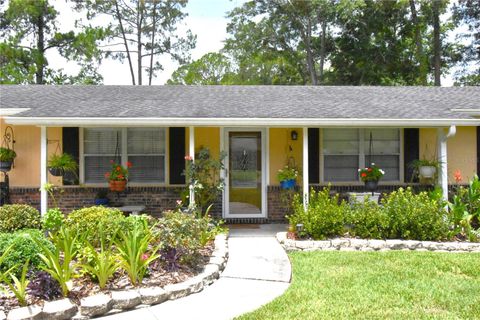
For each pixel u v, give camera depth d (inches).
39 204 437.7
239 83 1444.4
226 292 231.0
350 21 1059.3
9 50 952.9
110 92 482.6
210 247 303.7
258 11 1222.3
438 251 325.1
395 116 378.6
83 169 443.2
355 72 1098.7
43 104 412.8
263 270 268.8
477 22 1094.4
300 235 341.4
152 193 439.8
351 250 327.3
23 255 222.1
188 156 402.6
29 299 198.2
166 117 358.9
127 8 1256.8
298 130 454.9
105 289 216.7
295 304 209.9
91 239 269.4
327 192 373.1
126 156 447.2
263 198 454.0
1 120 438.9
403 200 347.6
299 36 1218.0
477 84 1141.7
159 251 256.2
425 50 1125.1
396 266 278.1
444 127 393.4
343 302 212.4
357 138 457.7
